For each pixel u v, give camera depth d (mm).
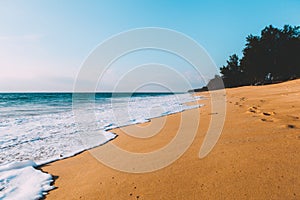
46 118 11070
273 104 8336
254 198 2184
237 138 4227
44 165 4199
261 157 3100
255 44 43875
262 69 43500
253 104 9391
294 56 41656
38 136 6777
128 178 3092
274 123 5062
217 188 2461
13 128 8219
